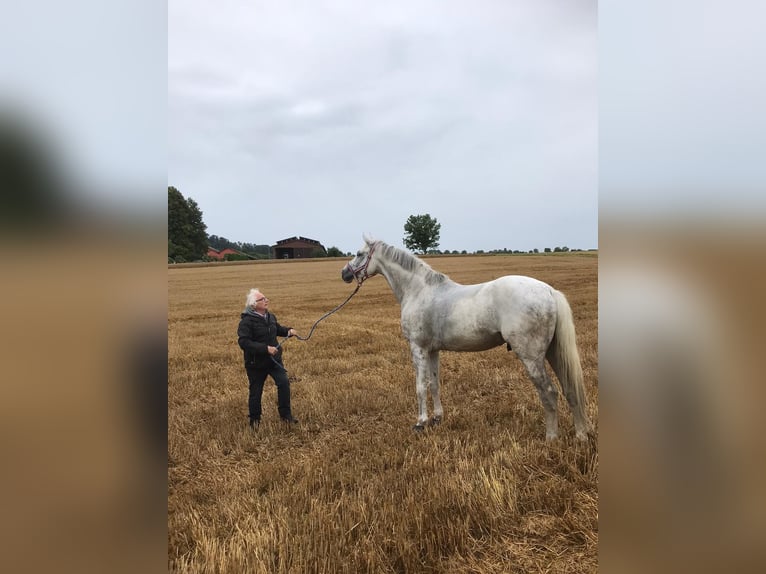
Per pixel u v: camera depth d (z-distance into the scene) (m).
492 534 2.87
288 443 4.79
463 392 6.15
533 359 4.12
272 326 5.27
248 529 3.02
